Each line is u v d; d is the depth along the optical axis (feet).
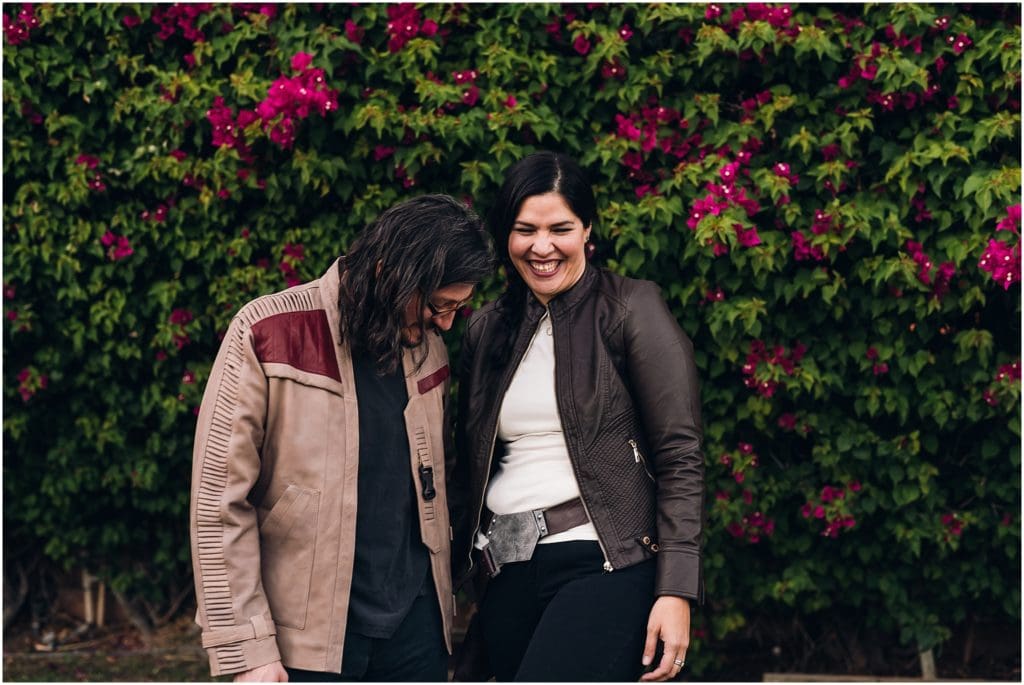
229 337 6.05
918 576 11.06
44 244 11.00
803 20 9.91
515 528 6.48
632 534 6.35
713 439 10.57
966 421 10.44
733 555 11.07
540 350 6.66
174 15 10.67
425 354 6.39
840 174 9.72
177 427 11.84
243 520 5.84
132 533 12.52
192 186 10.99
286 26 10.45
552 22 10.19
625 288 6.67
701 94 10.13
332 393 6.02
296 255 10.75
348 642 6.03
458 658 7.34
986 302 10.09
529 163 6.44
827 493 10.44
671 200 9.77
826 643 11.71
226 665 5.67
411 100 10.50
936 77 9.84
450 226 5.91
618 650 6.16
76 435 11.91
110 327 11.19
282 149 10.27
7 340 11.45
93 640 12.75
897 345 10.05
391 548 6.15
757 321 9.81
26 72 10.60
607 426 6.39
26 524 12.46
